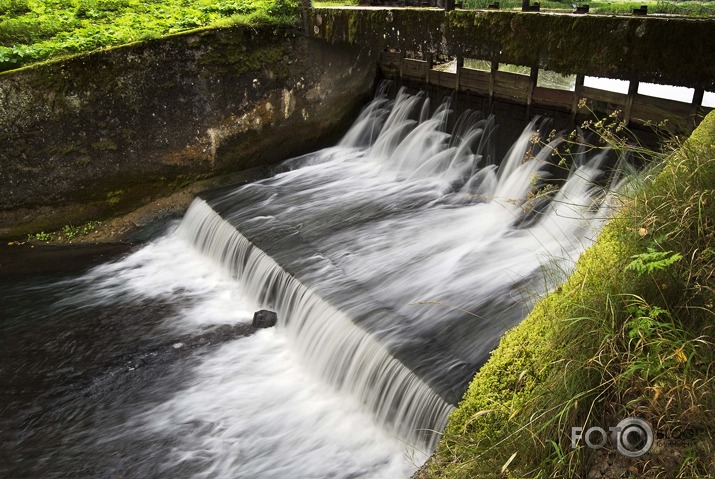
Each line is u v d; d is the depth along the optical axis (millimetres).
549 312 4086
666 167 4543
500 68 12211
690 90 10734
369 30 10391
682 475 3160
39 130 10156
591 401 3520
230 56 11156
